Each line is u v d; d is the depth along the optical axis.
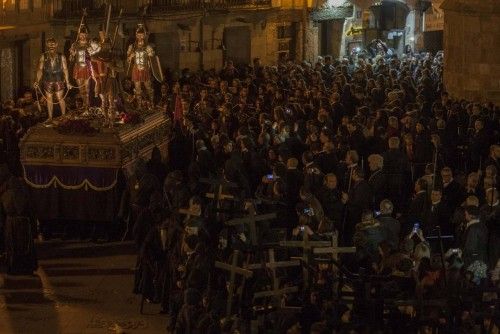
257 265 20.59
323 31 63.09
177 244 24.55
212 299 20.59
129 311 25.53
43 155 30.30
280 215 25.66
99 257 29.45
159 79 35.06
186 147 35.72
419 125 32.00
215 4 53.94
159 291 25.66
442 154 31.95
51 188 30.42
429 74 46.81
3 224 28.39
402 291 19.78
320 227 23.14
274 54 57.59
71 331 24.27
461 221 24.53
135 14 47.25
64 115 32.62
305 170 29.19
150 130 33.62
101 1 46.31
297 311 19.16
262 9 56.16
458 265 20.42
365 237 23.11
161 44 52.25
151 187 27.34
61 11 44.91
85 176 30.19
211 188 28.66
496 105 45.66
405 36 66.56
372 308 18.66
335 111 38.22
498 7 45.22
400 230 25.83
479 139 32.62
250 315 19.98
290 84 44.72
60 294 26.58
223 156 32.25
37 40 44.22
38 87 32.19
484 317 18.69
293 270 22.67
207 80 45.62
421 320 18.75
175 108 37.38
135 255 29.64
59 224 30.94
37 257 29.44
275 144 32.84
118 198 30.23
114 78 31.34
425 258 20.58
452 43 47.09
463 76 46.47
